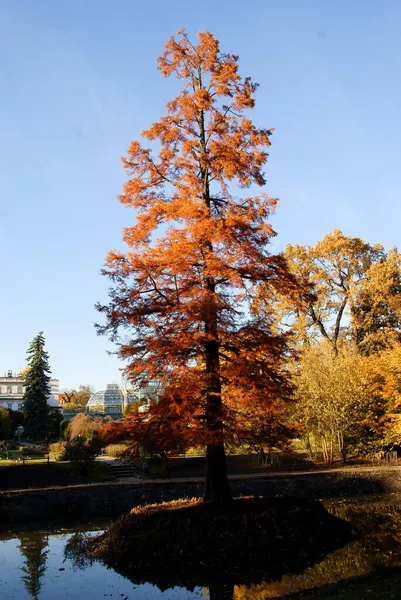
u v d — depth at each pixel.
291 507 17.03
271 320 16.17
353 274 43.81
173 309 15.01
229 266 15.74
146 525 16.05
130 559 14.83
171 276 15.83
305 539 15.83
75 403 77.50
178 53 17.64
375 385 33.81
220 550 14.84
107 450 36.94
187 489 24.81
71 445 29.86
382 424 34.59
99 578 13.75
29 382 50.16
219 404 15.38
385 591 10.55
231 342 15.51
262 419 15.91
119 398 68.12
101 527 20.05
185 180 16.73
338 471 29.17
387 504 23.86
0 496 21.78
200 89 16.95
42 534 18.92
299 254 44.22
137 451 15.47
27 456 33.88
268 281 16.38
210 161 16.95
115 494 23.55
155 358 14.56
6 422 37.31
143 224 16.25
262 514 16.20
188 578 13.56
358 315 43.78
